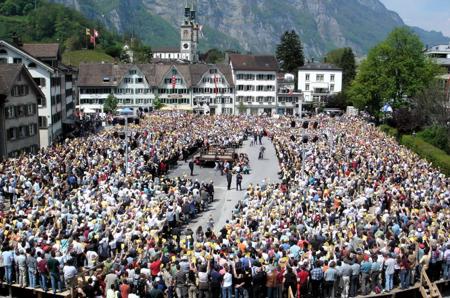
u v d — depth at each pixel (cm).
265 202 3444
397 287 2631
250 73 13825
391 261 2548
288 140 6831
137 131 7138
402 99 9969
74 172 4322
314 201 3544
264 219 3019
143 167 4769
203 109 13250
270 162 6600
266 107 13988
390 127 8656
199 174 5669
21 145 6481
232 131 8181
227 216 3991
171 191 3847
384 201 3588
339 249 2572
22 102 6475
